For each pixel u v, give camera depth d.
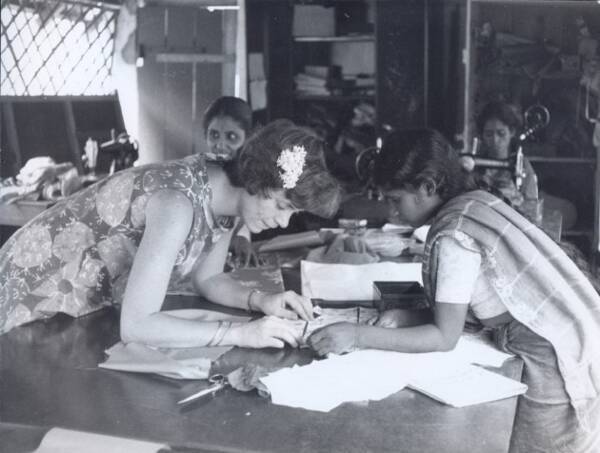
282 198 1.80
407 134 1.98
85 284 2.12
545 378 1.85
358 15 5.73
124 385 1.63
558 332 1.85
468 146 5.71
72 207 2.10
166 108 5.37
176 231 1.85
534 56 5.56
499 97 5.65
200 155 2.03
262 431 1.40
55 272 2.12
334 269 2.65
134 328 1.81
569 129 5.57
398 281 2.37
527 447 1.88
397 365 1.74
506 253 1.85
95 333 2.00
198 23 5.41
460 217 1.86
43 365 1.76
